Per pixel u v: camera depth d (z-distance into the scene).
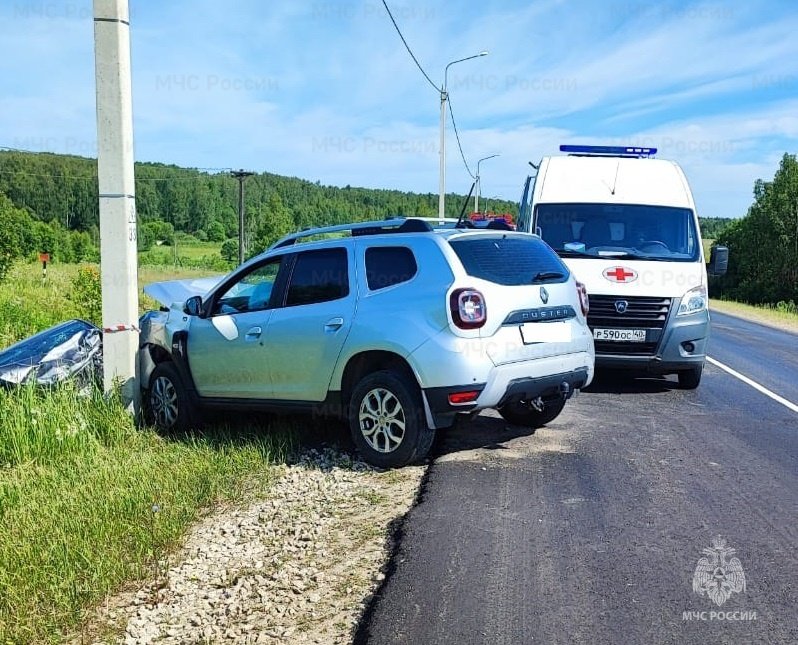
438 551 4.78
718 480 6.17
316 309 6.96
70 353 8.52
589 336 7.23
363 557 4.81
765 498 5.74
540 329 6.65
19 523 5.42
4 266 26.55
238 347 7.44
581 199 10.70
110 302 8.01
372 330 6.52
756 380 11.22
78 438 7.23
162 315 8.77
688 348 9.64
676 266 9.84
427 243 6.54
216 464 6.68
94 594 4.45
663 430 7.84
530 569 4.51
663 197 10.69
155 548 5.09
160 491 5.99
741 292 61.66
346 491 6.08
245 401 7.52
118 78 7.82
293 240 7.93
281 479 6.43
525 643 3.71
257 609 4.28
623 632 3.80
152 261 60.03
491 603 4.11
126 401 8.09
